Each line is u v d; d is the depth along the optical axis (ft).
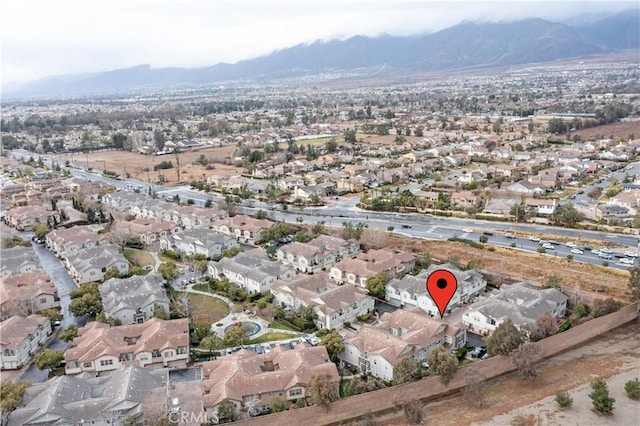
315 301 368.07
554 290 377.71
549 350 323.37
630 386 276.82
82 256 480.23
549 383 295.28
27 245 552.00
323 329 358.84
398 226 587.68
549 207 613.93
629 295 379.55
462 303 394.93
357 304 376.48
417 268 465.06
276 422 260.42
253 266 446.19
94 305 385.70
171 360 321.52
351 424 267.39
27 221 629.51
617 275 421.18
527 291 377.30
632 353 322.34
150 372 297.33
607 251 481.87
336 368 298.35
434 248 501.97
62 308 407.64
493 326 345.92
